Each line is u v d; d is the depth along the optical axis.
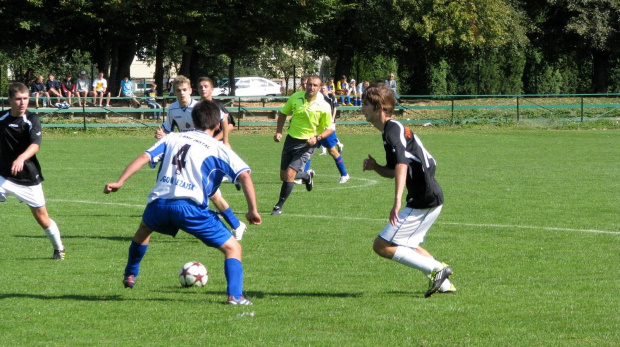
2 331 9.18
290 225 18.25
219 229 10.30
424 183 10.38
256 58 111.06
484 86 85.69
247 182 10.00
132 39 62.72
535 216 19.33
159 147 10.16
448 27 68.88
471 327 9.23
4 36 64.06
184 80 16.27
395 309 10.23
